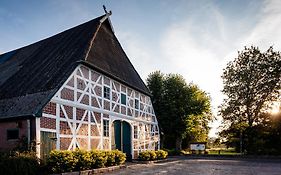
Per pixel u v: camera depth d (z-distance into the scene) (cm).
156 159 2080
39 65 1589
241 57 3058
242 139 2978
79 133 1359
